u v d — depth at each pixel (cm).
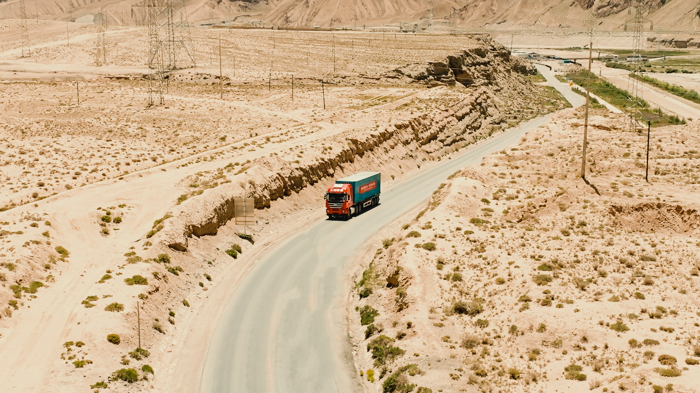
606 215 6662
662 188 7256
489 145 13600
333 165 9612
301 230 7694
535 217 6831
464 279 5469
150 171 8600
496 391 3809
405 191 9619
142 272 5497
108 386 4059
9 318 4681
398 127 11831
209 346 4888
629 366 3831
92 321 4666
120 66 19175
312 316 5400
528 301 4878
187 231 6425
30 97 14662
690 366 3756
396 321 4975
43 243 5853
